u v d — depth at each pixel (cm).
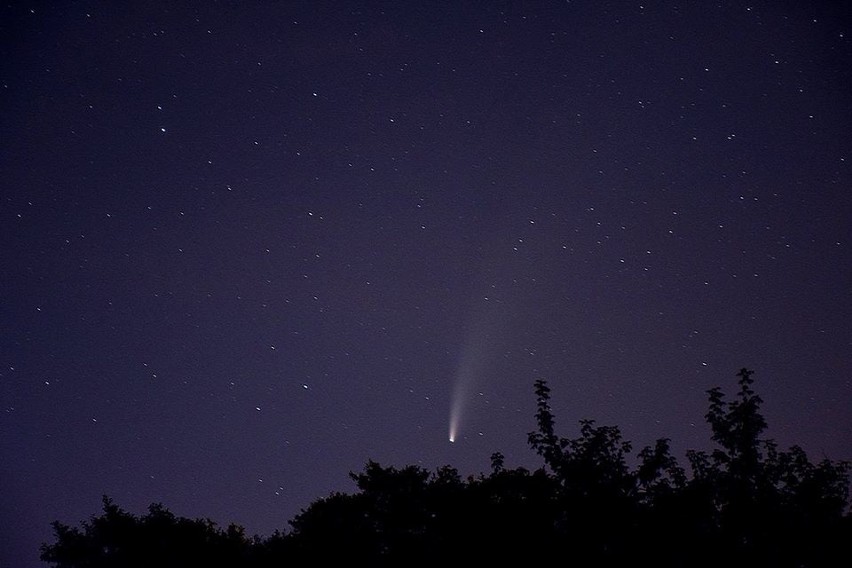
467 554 1575
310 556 1733
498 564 1551
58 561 1998
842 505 1550
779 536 1520
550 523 1596
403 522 1712
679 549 1518
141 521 1973
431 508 1673
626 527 1548
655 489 1609
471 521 1595
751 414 1619
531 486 1609
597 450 1636
